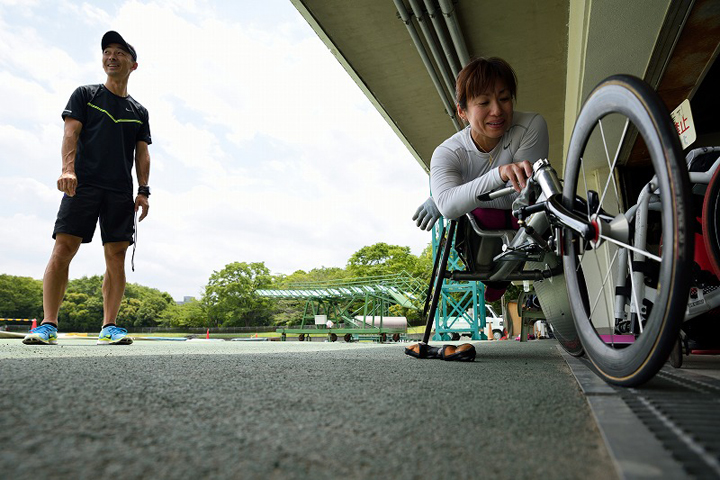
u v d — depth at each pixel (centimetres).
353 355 221
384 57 642
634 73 377
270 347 362
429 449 54
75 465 44
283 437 58
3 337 512
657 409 74
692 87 395
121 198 323
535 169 143
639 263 139
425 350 203
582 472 46
